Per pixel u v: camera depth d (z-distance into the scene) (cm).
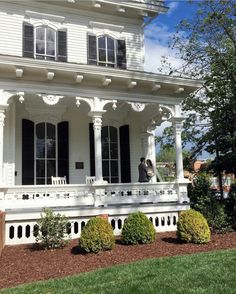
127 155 1542
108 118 1532
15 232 1026
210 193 1372
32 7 1438
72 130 1464
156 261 774
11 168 1282
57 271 747
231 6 1738
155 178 1558
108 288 594
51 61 1098
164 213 1225
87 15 1527
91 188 1184
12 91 1115
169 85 1296
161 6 1597
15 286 650
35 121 1405
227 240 1030
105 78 1181
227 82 1786
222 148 1852
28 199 1112
